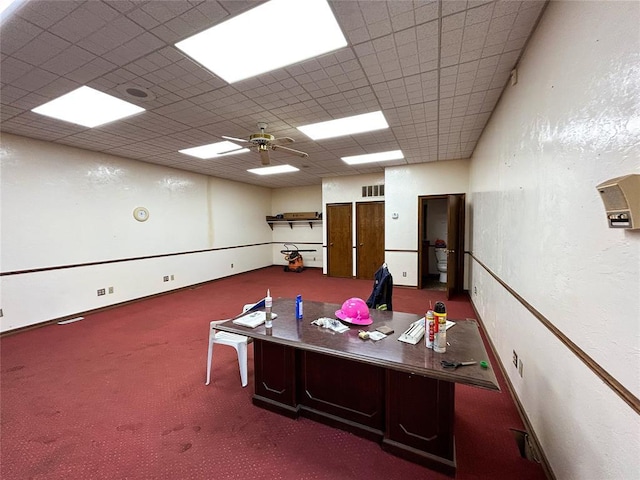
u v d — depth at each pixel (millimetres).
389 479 1525
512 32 1798
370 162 5621
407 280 6039
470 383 1315
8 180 3613
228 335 2562
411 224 5918
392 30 1796
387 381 1682
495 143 2957
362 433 1820
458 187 5477
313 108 2979
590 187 1113
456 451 1707
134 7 1576
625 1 893
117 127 3457
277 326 2039
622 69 908
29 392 2346
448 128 3623
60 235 4113
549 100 1531
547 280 1539
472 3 1567
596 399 1065
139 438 1835
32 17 1639
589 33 1120
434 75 2338
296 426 1941
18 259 3699
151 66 2182
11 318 3629
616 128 942
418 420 1609
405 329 1960
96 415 2061
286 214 8523
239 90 2566
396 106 2939
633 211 807
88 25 1718
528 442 1766
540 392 1642
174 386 2434
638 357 842
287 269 8297
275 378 2086
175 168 5926
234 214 7613
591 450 1097
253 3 1566
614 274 958
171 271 5836
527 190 1891
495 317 2920
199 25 1740
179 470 1589
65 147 4164
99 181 4594
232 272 7543
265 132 3666
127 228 5012
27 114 3041
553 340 1463
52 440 1817
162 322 4035
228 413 2084
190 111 3021
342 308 2227
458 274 5535
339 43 1932
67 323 4004
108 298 4715
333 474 1561
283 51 2016
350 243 7164
